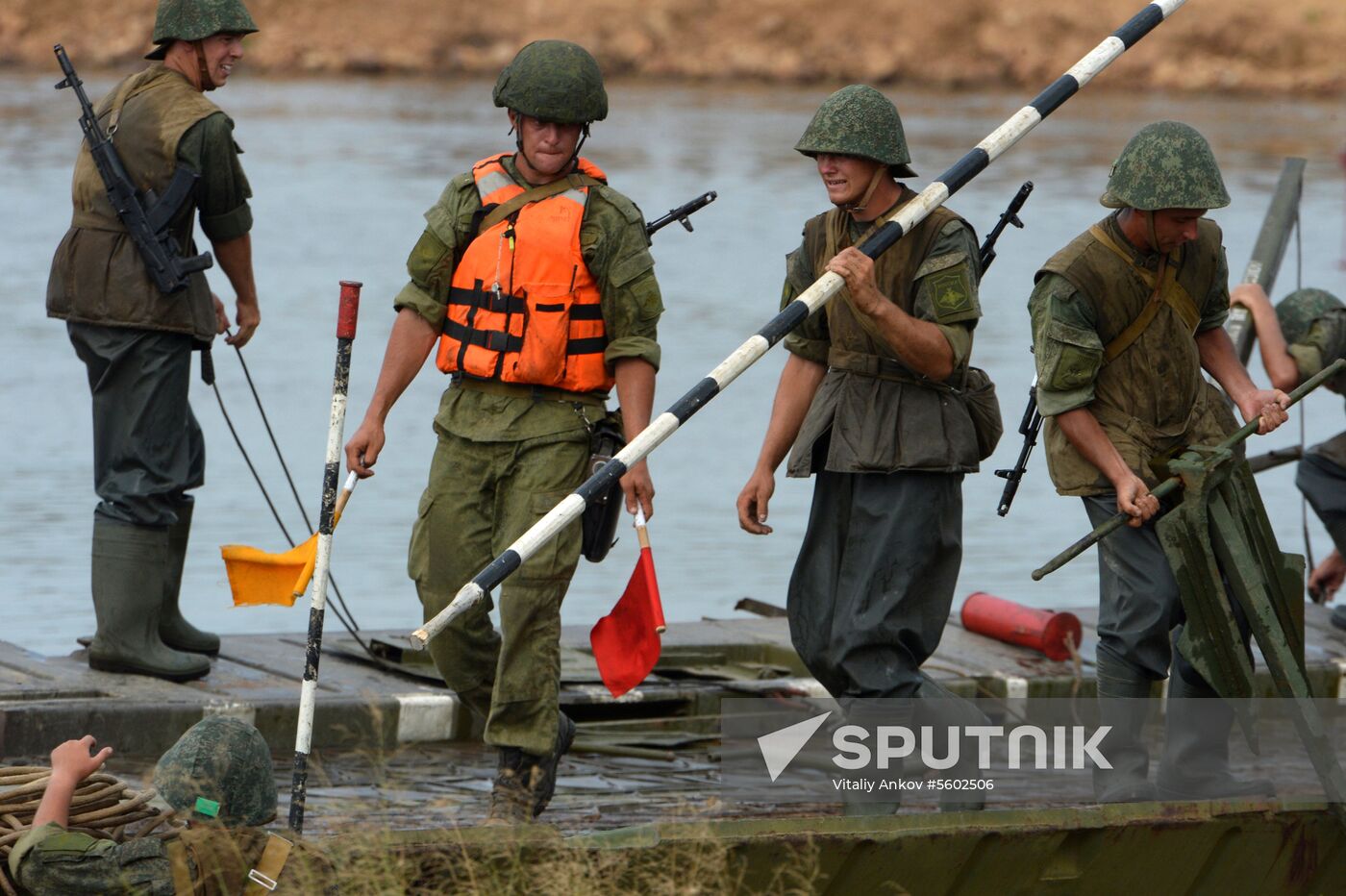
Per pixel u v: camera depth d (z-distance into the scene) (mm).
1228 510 23609
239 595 23031
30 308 75375
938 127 150375
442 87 185250
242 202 29047
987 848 20750
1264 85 188250
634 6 199375
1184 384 24734
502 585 23891
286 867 18297
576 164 24578
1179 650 24156
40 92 163375
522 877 18906
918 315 23500
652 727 29516
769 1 199500
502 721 23953
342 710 27922
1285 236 37031
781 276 87375
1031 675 31391
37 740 26281
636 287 24062
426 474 53312
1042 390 24234
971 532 49406
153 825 18359
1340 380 33625
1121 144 144375
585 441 24094
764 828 19875
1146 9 24031
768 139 143625
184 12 28516
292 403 61062
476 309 24047
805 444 24328
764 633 33875
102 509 28656
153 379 28328
